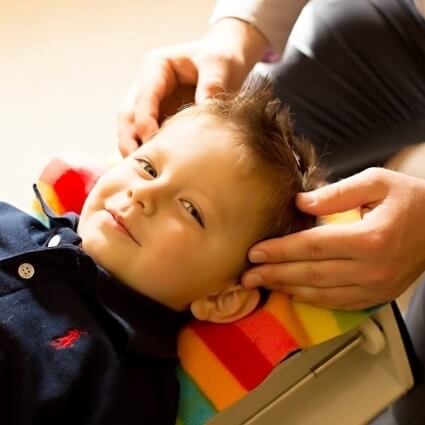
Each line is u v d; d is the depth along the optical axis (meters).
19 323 0.68
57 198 0.89
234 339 0.74
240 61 0.95
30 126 1.44
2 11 1.65
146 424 0.70
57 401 0.67
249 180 0.75
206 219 0.74
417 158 1.23
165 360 0.73
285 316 0.75
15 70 1.54
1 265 0.70
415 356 0.87
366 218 0.73
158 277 0.73
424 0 0.98
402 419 0.96
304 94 1.08
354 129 1.09
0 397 0.67
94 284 0.72
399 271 0.73
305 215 0.79
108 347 0.70
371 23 1.06
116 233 0.73
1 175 1.35
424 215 0.73
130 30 1.63
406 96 1.06
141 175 0.76
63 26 1.63
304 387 0.83
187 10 1.67
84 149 1.41
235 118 0.79
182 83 0.95
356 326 0.78
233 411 0.77
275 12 0.99
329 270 0.72
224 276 0.76
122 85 1.53
